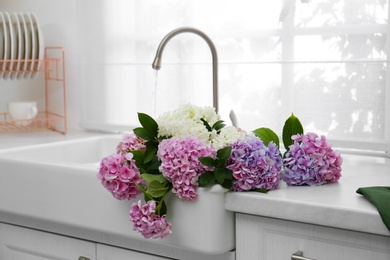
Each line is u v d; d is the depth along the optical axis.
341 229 1.33
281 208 1.37
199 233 1.45
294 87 2.04
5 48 2.40
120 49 2.41
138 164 1.46
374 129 1.91
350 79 1.93
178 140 1.41
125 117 2.43
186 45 2.25
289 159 1.48
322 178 1.51
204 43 2.21
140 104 2.38
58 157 2.23
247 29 2.11
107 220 1.61
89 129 2.59
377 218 1.25
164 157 1.41
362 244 1.31
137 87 2.38
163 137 1.47
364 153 2.00
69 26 2.61
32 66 2.46
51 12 2.65
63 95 2.67
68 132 2.54
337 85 1.96
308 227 1.37
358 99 1.92
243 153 1.41
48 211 1.75
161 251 1.61
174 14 2.27
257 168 1.41
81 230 1.75
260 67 2.10
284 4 2.02
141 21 2.34
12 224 1.93
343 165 1.80
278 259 1.42
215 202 1.43
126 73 2.40
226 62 2.16
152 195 1.41
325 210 1.31
